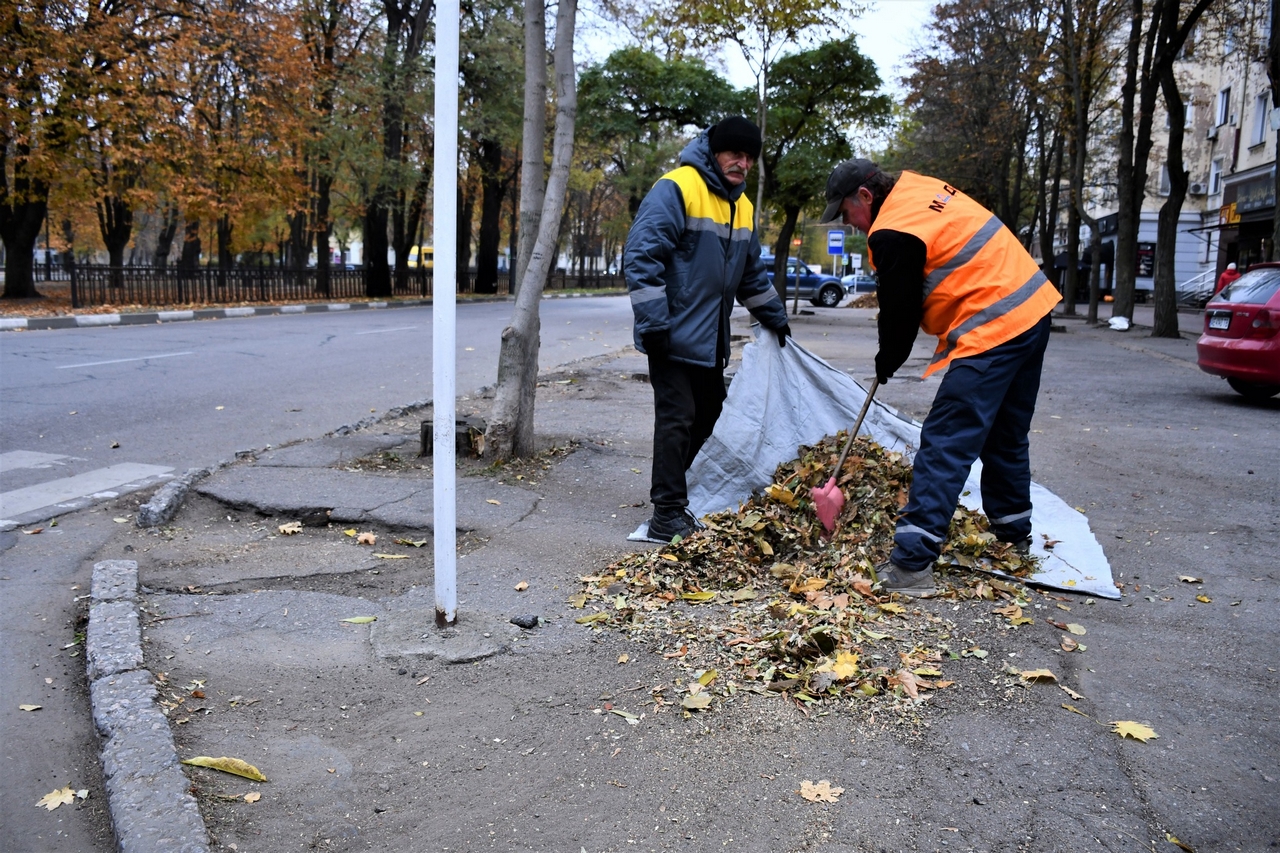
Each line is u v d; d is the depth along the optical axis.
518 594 3.87
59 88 19.72
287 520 5.05
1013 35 24.73
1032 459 6.71
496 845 2.28
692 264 4.38
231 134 23.38
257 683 3.10
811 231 53.47
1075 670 3.19
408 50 28.03
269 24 22.69
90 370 10.35
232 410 8.37
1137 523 5.05
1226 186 30.59
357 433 7.14
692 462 4.93
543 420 7.90
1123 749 2.70
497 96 30.81
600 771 2.58
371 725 2.85
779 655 3.18
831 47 22.28
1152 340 18.23
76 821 2.45
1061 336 19.66
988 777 2.54
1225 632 3.54
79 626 3.62
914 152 35.06
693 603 3.75
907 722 2.81
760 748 2.68
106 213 31.67
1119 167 21.22
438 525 3.45
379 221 31.22
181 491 5.25
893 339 3.87
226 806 2.42
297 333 16.06
